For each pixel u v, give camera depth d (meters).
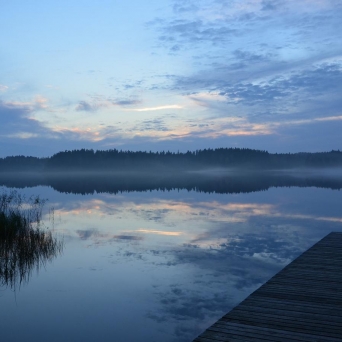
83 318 4.41
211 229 10.53
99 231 10.28
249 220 12.20
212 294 5.13
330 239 6.87
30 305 4.83
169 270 6.33
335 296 3.80
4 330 4.12
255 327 3.09
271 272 6.16
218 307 4.67
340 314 3.33
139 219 12.65
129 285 5.56
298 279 4.41
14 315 4.52
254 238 9.12
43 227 10.82
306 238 9.12
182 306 4.72
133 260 7.01
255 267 6.48
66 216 13.51
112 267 6.54
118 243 8.61
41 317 4.47
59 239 9.09
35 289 5.42
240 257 7.20
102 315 4.49
